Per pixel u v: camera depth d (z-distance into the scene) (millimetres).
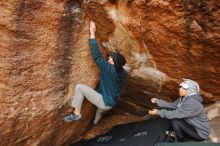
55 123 4477
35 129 4301
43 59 4152
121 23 4258
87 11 4211
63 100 4395
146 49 4504
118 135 5035
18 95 4047
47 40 4121
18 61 4004
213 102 5121
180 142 4391
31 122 4199
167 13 3838
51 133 4539
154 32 4152
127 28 4289
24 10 3924
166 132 4754
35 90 4160
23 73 4051
